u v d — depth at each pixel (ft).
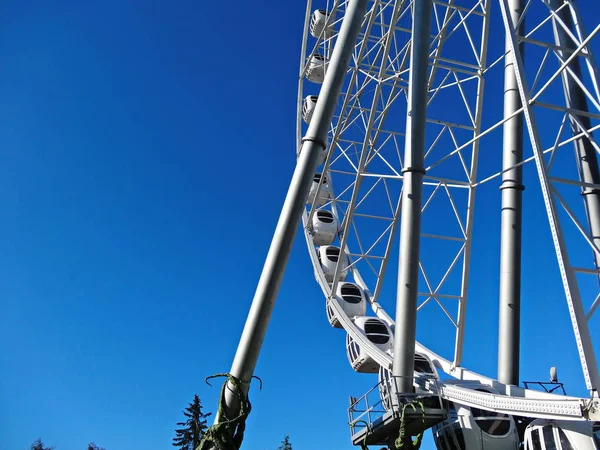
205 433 44.39
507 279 65.41
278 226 47.55
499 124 59.77
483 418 53.42
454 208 72.95
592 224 57.77
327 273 105.50
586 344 38.55
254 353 44.96
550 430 46.93
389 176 75.15
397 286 57.93
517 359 63.05
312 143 49.85
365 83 90.22
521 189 67.97
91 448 214.69
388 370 68.03
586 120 61.31
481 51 78.02
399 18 82.69
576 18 58.34
